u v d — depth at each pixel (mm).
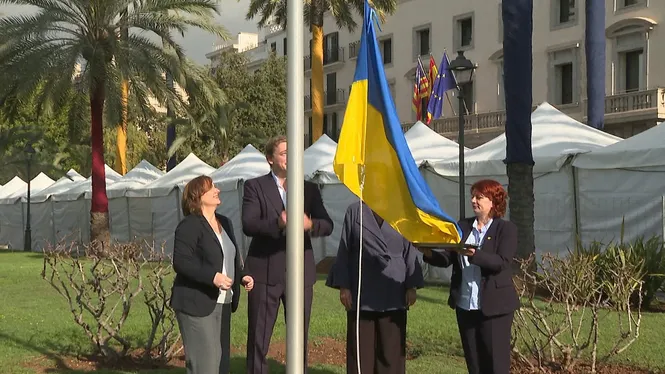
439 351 7402
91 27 20344
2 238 31797
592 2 17750
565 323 6691
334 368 6691
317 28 27531
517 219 11469
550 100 31047
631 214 11727
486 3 34188
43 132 36969
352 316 5230
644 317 9180
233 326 8859
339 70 46375
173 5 20297
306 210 5328
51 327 8859
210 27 20688
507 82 11484
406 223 4578
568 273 6859
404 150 4508
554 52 30906
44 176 33031
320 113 27641
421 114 31234
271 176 5402
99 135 21812
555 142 13516
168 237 21125
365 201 4582
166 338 6961
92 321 9250
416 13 38406
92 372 6535
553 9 30953
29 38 19672
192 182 4871
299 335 3270
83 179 28484
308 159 17500
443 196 14445
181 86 21406
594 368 6391
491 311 4695
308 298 5309
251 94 43625
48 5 20031
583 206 12430
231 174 18219
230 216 17859
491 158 13398
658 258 9969
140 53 19969
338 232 15969
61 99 21484
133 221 22688
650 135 12016
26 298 11883
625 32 28016
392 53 40156
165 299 6926
